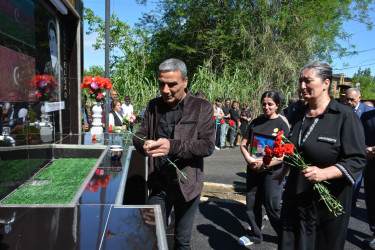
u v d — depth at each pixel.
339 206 1.96
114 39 16.69
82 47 5.84
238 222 4.23
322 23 16.58
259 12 16.39
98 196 2.10
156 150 2.03
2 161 2.56
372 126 3.97
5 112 2.70
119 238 1.50
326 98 2.10
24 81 3.22
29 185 2.92
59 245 1.42
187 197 2.28
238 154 9.91
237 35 16.06
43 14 4.03
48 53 4.23
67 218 1.74
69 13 5.05
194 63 18.48
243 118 11.42
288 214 2.17
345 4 17.70
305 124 2.15
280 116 3.41
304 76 2.07
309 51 15.41
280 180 2.55
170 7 18.58
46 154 3.92
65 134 5.29
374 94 42.03
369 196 3.76
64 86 5.23
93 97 5.31
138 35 17.72
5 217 1.73
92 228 1.61
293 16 16.08
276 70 14.25
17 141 2.92
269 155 2.11
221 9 16.75
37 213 1.80
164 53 18.55
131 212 1.84
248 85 13.73
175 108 2.36
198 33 17.39
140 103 13.01
